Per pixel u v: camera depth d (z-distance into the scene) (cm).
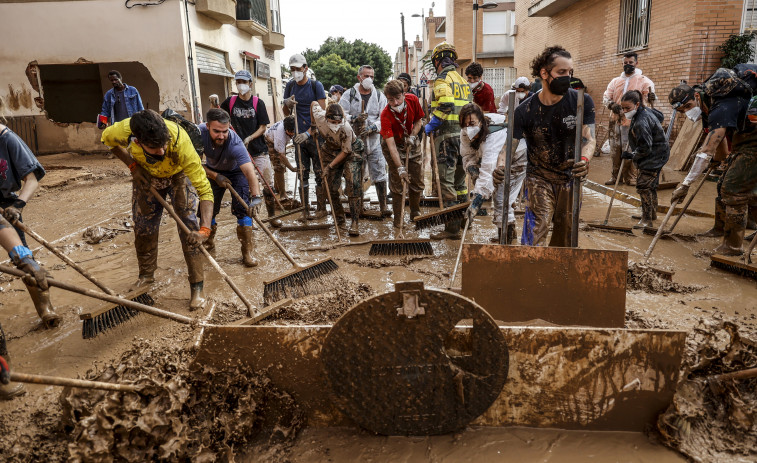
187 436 234
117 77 922
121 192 974
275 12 2167
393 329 236
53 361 335
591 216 708
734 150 483
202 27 1462
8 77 1352
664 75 1105
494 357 240
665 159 609
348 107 768
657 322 366
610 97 985
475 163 529
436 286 444
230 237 642
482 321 234
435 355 240
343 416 263
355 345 238
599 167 1127
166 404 236
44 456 246
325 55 5553
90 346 354
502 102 1021
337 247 575
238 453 249
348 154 596
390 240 521
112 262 543
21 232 370
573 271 331
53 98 1716
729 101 456
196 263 415
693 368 268
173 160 378
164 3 1308
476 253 338
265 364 258
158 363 268
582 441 250
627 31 1283
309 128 715
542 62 370
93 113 1744
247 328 254
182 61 1339
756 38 985
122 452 224
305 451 249
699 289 431
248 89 690
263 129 691
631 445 247
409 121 613
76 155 1512
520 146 483
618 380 248
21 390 296
